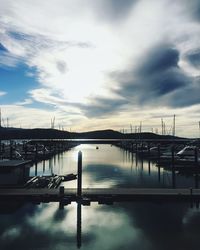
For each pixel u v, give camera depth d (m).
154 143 146.25
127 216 29.11
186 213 29.98
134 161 84.81
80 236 24.38
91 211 30.53
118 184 46.97
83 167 69.88
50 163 80.94
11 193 33.62
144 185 45.97
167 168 65.94
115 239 23.83
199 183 48.00
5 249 21.95
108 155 109.56
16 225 26.83
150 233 24.98
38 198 32.78
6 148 94.94
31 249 21.95
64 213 29.91
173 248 22.09
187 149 74.12
